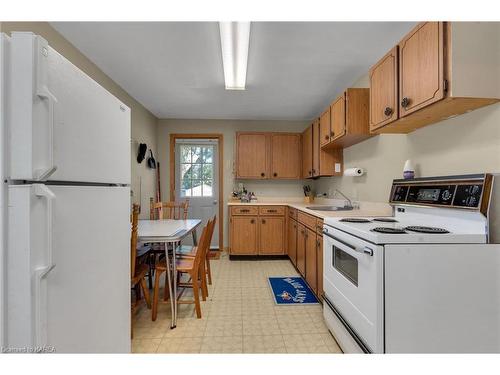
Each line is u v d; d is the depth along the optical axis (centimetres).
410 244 123
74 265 90
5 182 73
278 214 386
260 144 420
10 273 73
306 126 455
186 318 212
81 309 94
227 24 183
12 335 73
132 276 192
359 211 251
